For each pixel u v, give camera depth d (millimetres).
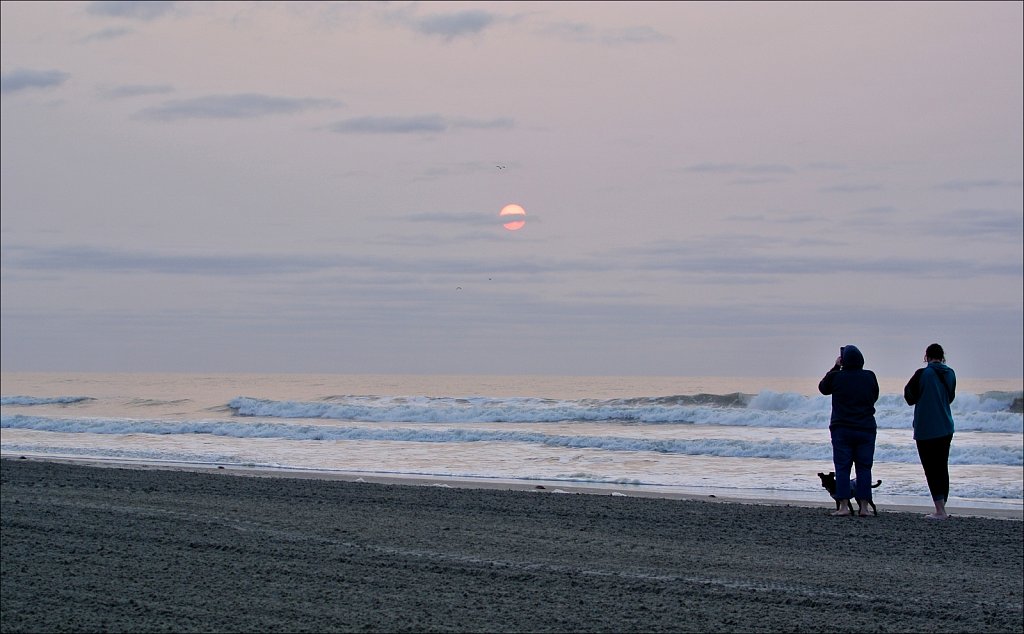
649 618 16234
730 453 51000
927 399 28531
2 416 76125
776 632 15523
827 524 26828
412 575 19391
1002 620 16344
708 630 15555
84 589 17953
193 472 39062
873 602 17531
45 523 25562
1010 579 19797
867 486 28609
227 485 34562
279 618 15961
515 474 42500
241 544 22594
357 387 147000
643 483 39312
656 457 49406
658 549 22734
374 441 60125
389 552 21781
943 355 28984
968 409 78062
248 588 18094
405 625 15578
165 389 150750
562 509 29219
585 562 20984
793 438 61969
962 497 35406
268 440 61344
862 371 29078
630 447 54031
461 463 46938
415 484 38000
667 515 28141
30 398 114750
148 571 19547
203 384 177125
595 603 17219
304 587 18219
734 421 75250
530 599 17469
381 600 17250
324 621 15773
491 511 28719
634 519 27359
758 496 35406
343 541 23219
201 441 60406
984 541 24328
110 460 49000
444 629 15383
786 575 19875
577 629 15531
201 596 17438
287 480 36531
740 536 24766
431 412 81938
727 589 18422
